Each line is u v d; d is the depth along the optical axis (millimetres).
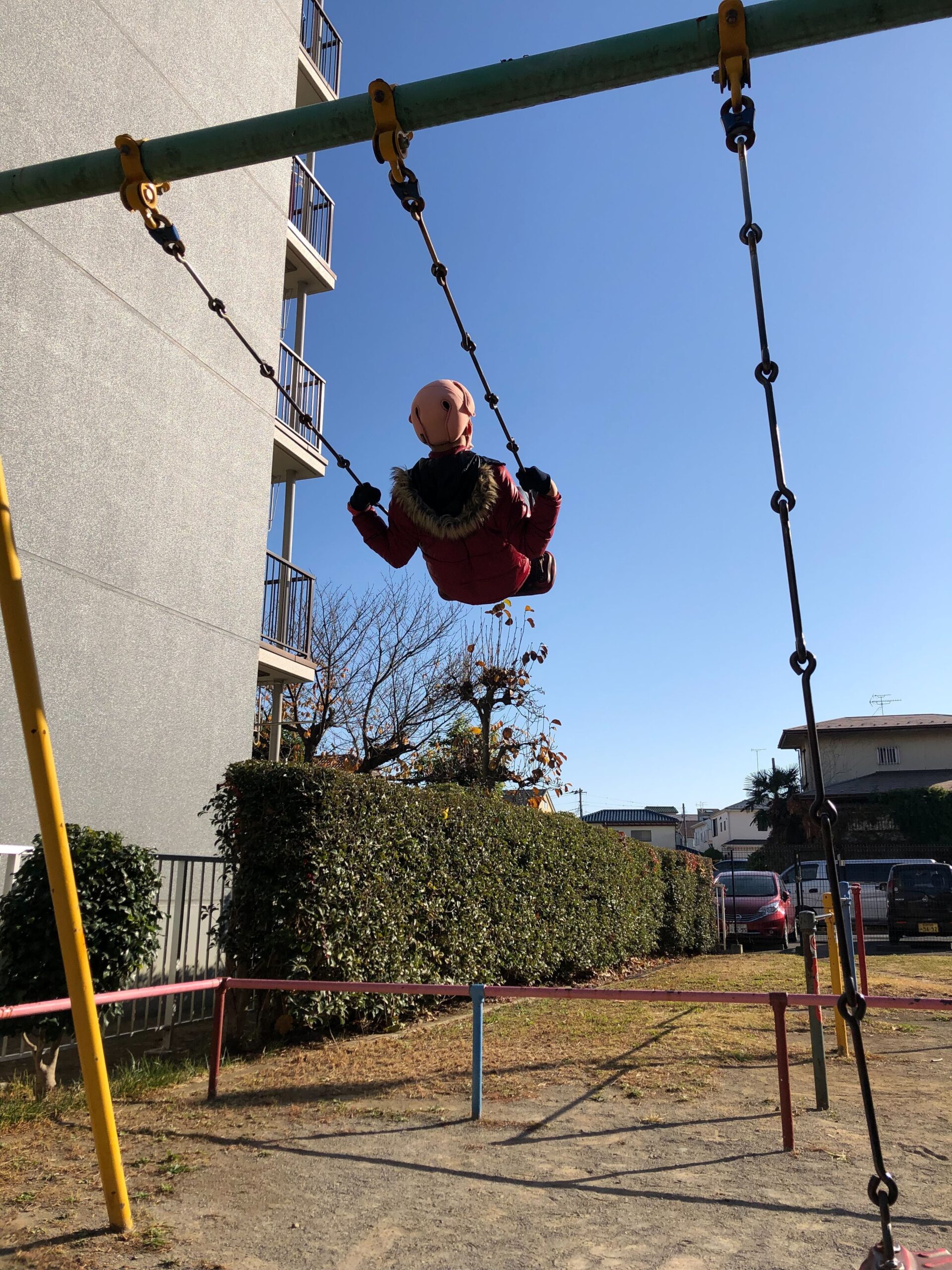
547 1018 9219
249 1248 3590
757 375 2873
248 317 12828
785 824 46906
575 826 13562
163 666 10578
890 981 11320
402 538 3809
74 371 9539
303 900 7641
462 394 3646
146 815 10141
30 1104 5602
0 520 3664
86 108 9852
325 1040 7934
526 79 3268
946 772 46656
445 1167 4562
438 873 9656
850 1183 4289
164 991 5441
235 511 12188
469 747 22109
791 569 2719
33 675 3682
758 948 21172
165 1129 5219
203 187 11945
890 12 3004
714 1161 4637
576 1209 3992
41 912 6004
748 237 2969
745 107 3088
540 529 3611
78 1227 3779
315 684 21875
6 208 3908
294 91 14625
